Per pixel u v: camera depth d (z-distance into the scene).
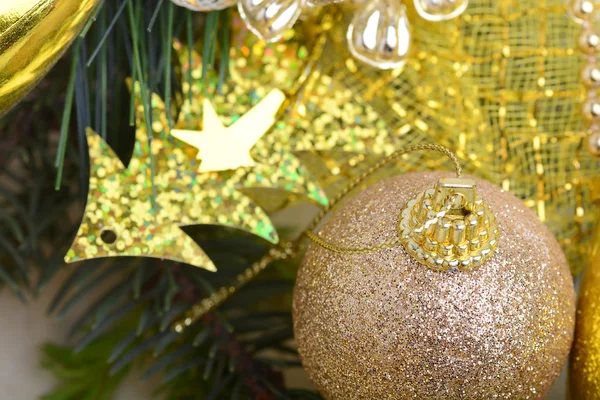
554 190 0.27
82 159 0.26
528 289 0.22
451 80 0.27
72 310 0.32
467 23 0.27
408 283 0.22
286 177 0.26
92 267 0.29
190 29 0.26
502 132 0.27
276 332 0.29
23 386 0.31
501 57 0.27
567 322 0.23
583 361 0.24
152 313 0.28
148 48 0.27
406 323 0.22
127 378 0.31
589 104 0.26
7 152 0.31
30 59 0.22
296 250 0.27
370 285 0.22
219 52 0.27
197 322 0.29
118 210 0.25
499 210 0.23
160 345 0.27
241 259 0.30
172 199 0.25
